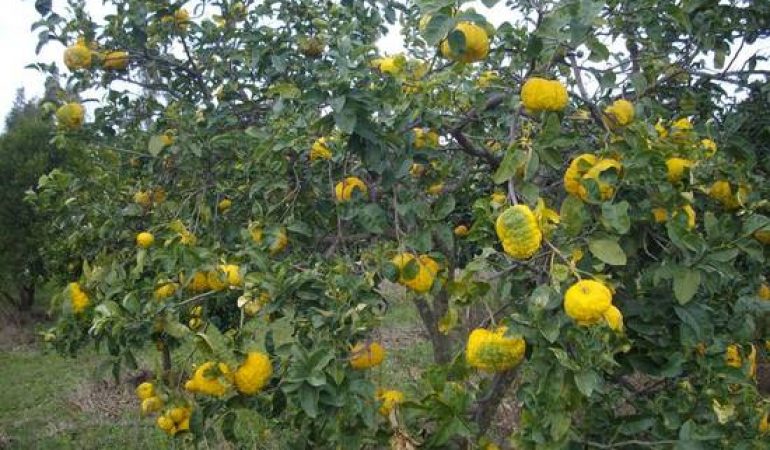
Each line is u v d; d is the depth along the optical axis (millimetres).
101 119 3236
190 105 3145
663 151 1875
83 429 5145
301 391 1605
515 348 1584
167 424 1963
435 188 2570
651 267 1822
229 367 1708
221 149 2996
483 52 1861
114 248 3254
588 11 1696
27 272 9062
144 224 3209
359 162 2398
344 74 1896
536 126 1939
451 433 1646
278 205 2340
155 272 2367
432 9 1740
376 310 1897
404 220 2182
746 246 1723
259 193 2607
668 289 1855
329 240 2502
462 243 3064
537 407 1561
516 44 2209
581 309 1405
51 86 3062
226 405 1840
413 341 6516
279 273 1805
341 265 1852
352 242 2502
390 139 2023
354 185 2254
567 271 1494
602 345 1419
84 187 3492
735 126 2469
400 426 1715
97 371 2150
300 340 1771
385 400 1967
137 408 5527
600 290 1411
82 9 2865
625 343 1461
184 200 2924
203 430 1862
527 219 1500
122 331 2000
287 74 3119
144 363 6246
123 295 2191
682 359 1797
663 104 2939
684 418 1799
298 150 2268
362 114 1938
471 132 2766
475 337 1628
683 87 2885
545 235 1551
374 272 1912
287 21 3338
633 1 2424
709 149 2062
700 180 2020
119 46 3057
